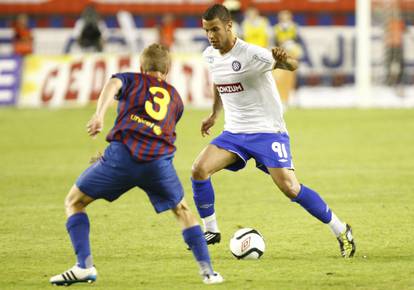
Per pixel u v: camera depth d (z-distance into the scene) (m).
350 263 25.16
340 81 100.31
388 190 39.00
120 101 22.17
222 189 40.25
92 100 82.88
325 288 22.25
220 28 25.73
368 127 66.38
